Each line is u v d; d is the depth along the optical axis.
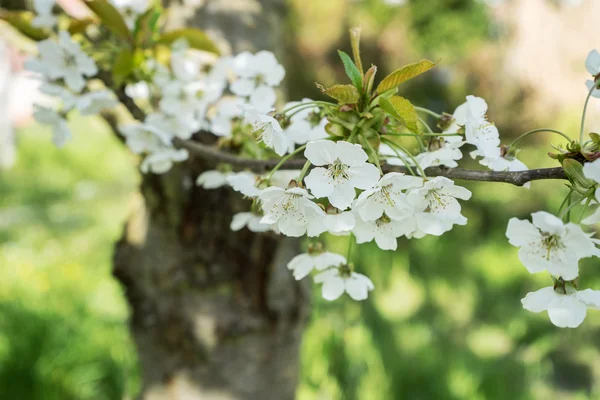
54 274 2.04
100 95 0.70
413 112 0.57
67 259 2.42
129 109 0.72
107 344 1.66
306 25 2.93
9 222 3.05
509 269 2.55
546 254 0.56
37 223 3.06
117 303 1.93
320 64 3.05
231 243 0.84
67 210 3.28
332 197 0.57
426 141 0.62
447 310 2.12
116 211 3.24
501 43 3.30
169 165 0.72
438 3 2.74
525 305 0.58
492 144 0.60
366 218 0.57
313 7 2.90
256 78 0.70
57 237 2.85
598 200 0.56
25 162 3.76
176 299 0.87
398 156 0.59
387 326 1.79
